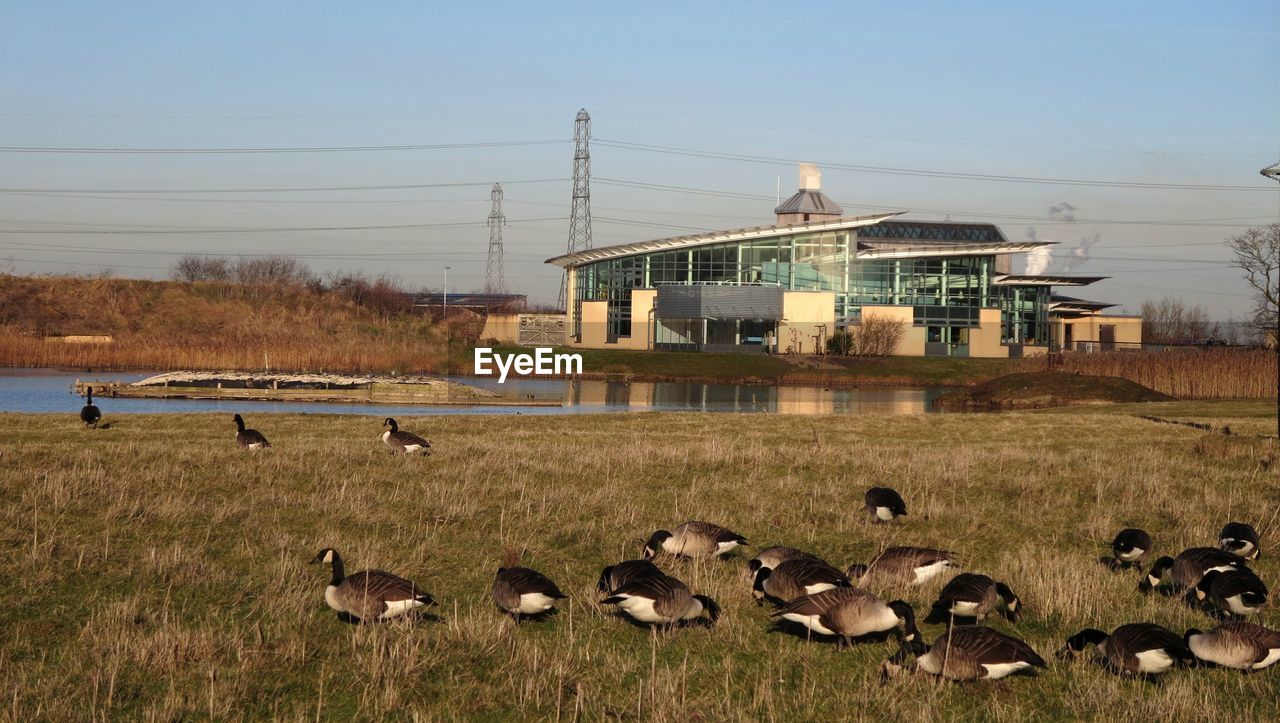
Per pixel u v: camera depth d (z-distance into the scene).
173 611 10.61
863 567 12.16
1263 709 8.58
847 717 8.30
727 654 9.75
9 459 19.89
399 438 22.22
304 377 58.03
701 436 29.62
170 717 7.92
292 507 15.72
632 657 9.62
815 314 97.94
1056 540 15.01
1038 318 106.81
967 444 28.86
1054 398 56.50
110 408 43.41
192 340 79.12
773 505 16.98
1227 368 59.69
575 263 107.44
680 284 98.62
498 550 13.45
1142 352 65.38
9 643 9.55
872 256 102.06
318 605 10.95
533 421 34.00
